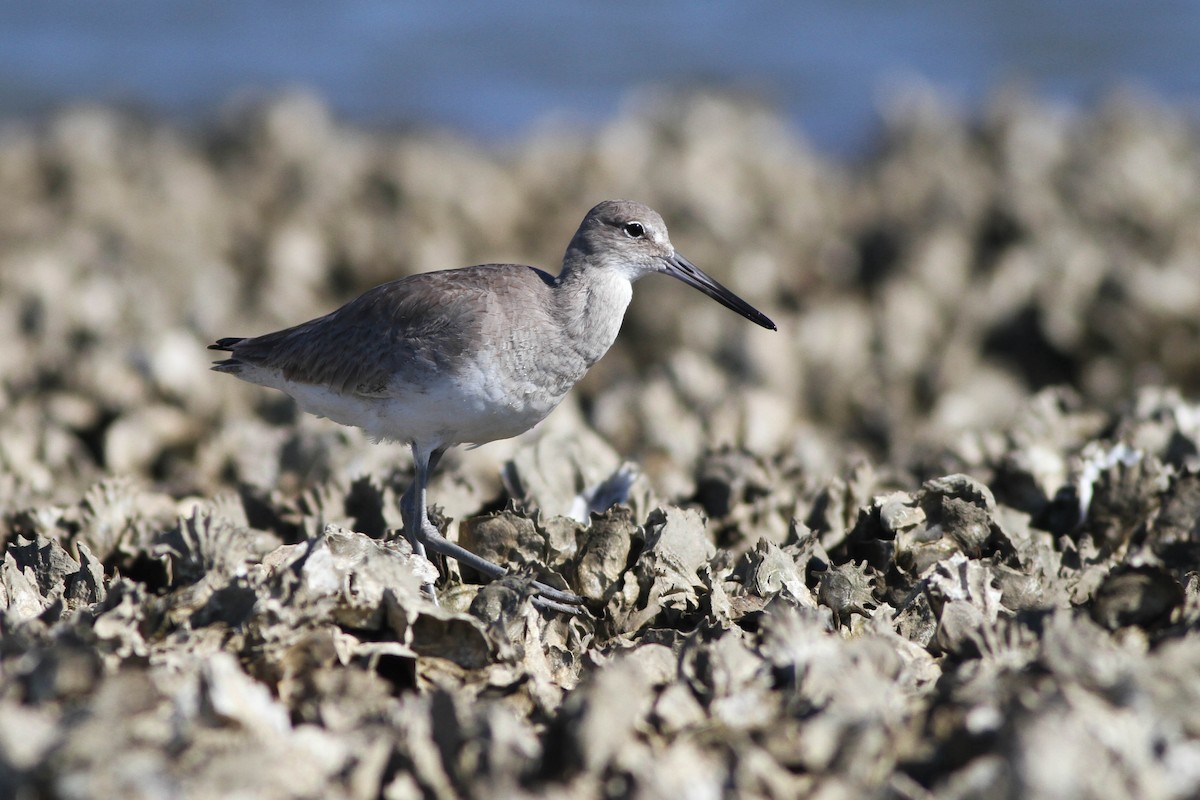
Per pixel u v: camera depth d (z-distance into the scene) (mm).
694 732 6852
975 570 8633
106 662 7285
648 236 11273
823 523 10555
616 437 14961
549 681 7914
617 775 6488
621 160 28047
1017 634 7652
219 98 39688
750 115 33656
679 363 17359
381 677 7750
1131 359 19141
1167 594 8234
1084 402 17453
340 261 23641
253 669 7445
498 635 7926
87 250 23344
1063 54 42344
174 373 16078
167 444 15094
